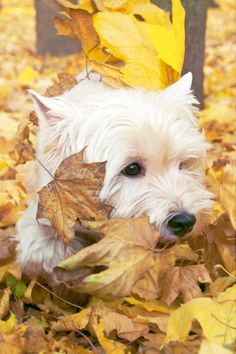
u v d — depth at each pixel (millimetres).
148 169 4773
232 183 5121
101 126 4699
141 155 4715
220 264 5121
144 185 4746
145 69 5211
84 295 4980
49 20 15289
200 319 4031
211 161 7230
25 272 5152
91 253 4113
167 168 4832
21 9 26562
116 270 4113
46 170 4629
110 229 4297
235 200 5102
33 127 6266
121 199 4746
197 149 4922
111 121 4688
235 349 3912
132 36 5164
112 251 4176
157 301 4707
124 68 5184
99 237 4750
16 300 5051
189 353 4066
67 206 4434
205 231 5090
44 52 15594
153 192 4684
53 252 4965
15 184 6793
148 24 5238
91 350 4367
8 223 6121
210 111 9156
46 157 4883
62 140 4781
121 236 4238
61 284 4891
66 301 4836
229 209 5074
